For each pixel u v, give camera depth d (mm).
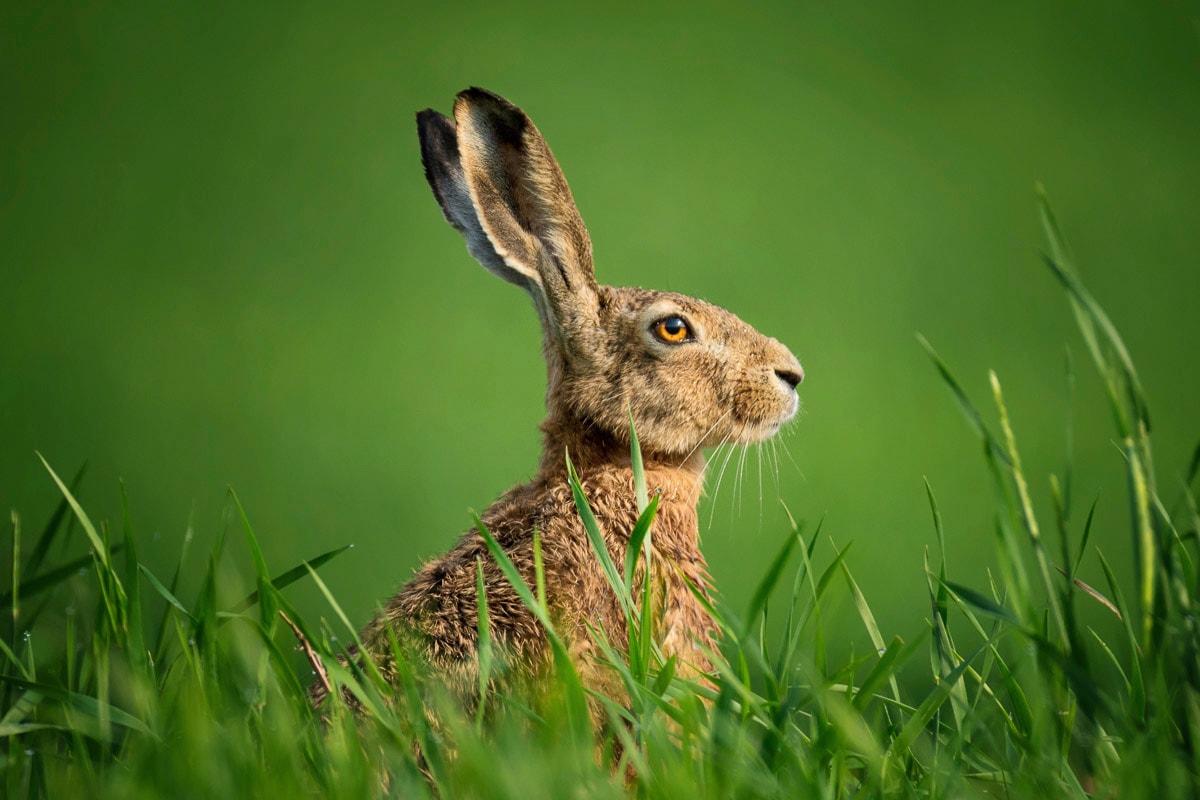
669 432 5703
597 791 5457
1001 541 5508
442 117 5746
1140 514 5484
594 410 5699
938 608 5527
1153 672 5480
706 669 5652
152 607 5867
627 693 5574
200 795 5453
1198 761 5469
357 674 5555
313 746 5500
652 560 5641
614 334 5707
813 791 5461
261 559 5535
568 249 5707
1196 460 5520
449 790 5484
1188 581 5512
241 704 5539
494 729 5559
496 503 5680
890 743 5527
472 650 5578
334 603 5551
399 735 5492
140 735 5516
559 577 5613
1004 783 5488
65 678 5602
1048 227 5551
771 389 5719
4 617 5645
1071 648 5488
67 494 5547
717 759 5477
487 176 5707
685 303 5715
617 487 5664
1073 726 5500
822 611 5535
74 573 5574
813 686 5488
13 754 5531
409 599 5609
